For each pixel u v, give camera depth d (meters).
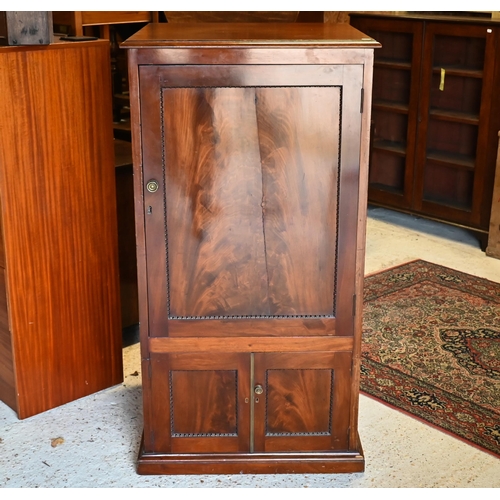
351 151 2.07
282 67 2.00
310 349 2.26
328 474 2.38
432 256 4.32
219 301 2.22
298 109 2.03
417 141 4.65
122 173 3.00
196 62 1.99
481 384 2.94
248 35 2.16
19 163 2.45
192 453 2.37
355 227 2.13
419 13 4.66
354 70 2.00
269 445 2.37
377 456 2.48
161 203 2.11
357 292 2.20
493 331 3.38
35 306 2.62
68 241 2.65
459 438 2.58
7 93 2.36
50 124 2.49
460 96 4.54
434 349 3.21
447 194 4.73
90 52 2.53
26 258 2.55
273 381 2.30
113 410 2.76
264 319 2.23
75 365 2.79
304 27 2.49
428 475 2.38
